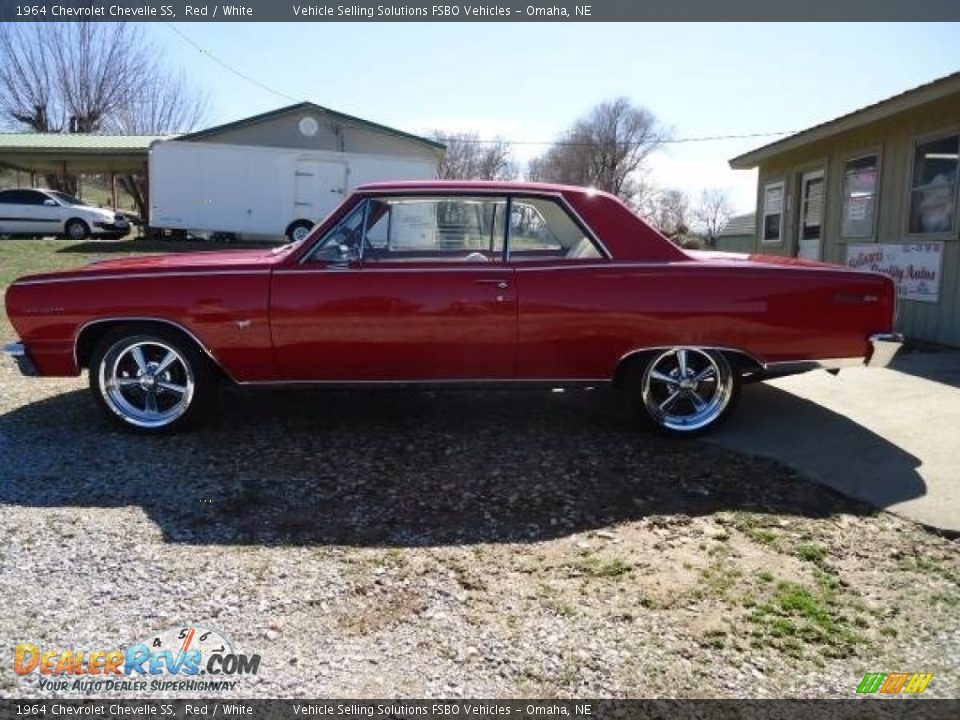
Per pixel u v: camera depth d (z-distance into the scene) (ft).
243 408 17.46
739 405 17.88
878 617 9.48
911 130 28.12
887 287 15.20
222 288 14.62
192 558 10.48
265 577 10.05
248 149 65.05
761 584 10.17
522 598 9.72
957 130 25.35
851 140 32.42
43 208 71.67
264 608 9.35
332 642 8.73
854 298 15.03
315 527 11.53
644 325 14.76
